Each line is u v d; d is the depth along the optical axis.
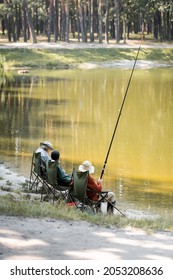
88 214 21.28
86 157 43.94
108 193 24.48
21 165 39.69
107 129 57.09
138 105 75.75
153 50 154.12
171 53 154.00
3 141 49.62
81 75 118.19
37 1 167.88
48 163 24.70
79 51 146.12
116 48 152.00
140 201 31.91
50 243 16.25
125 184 36.09
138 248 16.53
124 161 42.81
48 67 135.12
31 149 46.31
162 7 173.38
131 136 53.28
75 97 83.81
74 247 16.00
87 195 23.53
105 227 19.30
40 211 20.20
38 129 56.31
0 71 123.94
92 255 15.26
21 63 134.62
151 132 55.50
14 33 168.50
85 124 60.16
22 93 88.12
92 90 92.62
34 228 18.03
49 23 166.62
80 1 165.25
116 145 49.00
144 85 100.44
